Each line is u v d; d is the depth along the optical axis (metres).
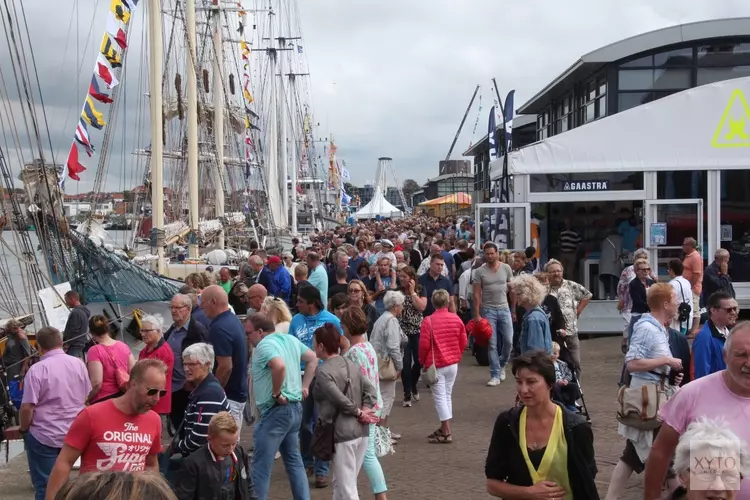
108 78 18.89
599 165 16.81
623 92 22.61
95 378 7.71
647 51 22.30
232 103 42.84
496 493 4.36
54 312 13.50
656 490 4.48
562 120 29.67
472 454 9.13
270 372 6.88
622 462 6.61
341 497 6.65
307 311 8.48
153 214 24.55
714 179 16.80
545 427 4.32
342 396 6.62
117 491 2.06
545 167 16.88
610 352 15.27
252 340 7.16
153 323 7.99
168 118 35.03
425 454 9.18
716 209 16.80
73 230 16.17
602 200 16.91
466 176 98.44
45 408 7.01
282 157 58.31
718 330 6.39
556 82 26.78
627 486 7.70
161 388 5.13
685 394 4.35
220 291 7.72
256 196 47.03
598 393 11.98
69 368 7.10
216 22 38.56
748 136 16.72
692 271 12.15
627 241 17.00
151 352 7.98
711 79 22.19
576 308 10.45
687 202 16.66
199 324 8.81
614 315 16.91
